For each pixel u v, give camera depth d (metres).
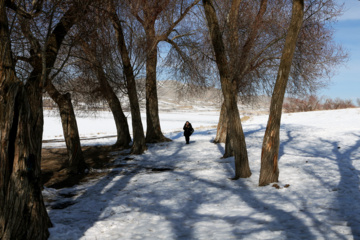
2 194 4.57
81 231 5.63
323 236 4.60
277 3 13.85
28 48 7.86
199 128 35.31
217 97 17.77
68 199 8.27
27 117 4.94
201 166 11.91
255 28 13.24
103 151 18.12
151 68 19.11
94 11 9.36
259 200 6.91
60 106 12.26
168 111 110.81
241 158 9.30
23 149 4.83
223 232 5.15
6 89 4.73
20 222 4.68
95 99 17.72
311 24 13.16
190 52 15.98
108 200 7.80
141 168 12.53
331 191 7.14
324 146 15.07
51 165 14.53
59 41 7.68
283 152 13.80
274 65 15.07
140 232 5.48
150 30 16.30
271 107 8.20
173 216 6.32
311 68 14.99
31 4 8.15
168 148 17.08
